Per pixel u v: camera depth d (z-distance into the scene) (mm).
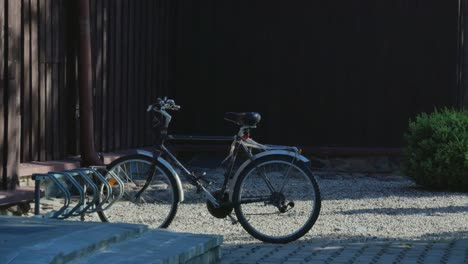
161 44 15898
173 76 16578
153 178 9547
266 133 16453
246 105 16484
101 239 5973
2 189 10141
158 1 15703
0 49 10062
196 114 16594
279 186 9227
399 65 16094
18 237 5730
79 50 12367
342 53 16203
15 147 10320
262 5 16391
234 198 9094
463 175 13062
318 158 16172
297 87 16344
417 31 16031
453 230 9773
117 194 9773
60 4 12180
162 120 9547
